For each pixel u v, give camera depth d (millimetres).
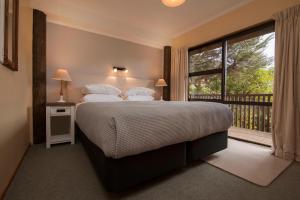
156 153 1303
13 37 1515
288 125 2000
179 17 3287
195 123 1568
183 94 3883
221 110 1935
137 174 1191
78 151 2154
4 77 1278
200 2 2758
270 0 2377
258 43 2908
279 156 2012
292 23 2051
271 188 1319
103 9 3018
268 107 2859
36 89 2475
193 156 1645
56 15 2789
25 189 1260
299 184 1384
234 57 3223
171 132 1334
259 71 2930
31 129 2480
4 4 1210
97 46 3305
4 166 1225
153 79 4176
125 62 3695
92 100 2768
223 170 1633
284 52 2102
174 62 4207
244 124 3209
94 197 1171
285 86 2092
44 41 2562
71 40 3002
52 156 1973
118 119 1069
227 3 2781
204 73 3598
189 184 1367
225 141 2061
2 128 1204
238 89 3211
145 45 4020
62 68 2912
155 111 1326
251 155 2053
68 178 1438
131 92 3467
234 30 2865
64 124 2881
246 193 1246
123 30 3551
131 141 1084
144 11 3080
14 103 1589
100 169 1228
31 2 2453
